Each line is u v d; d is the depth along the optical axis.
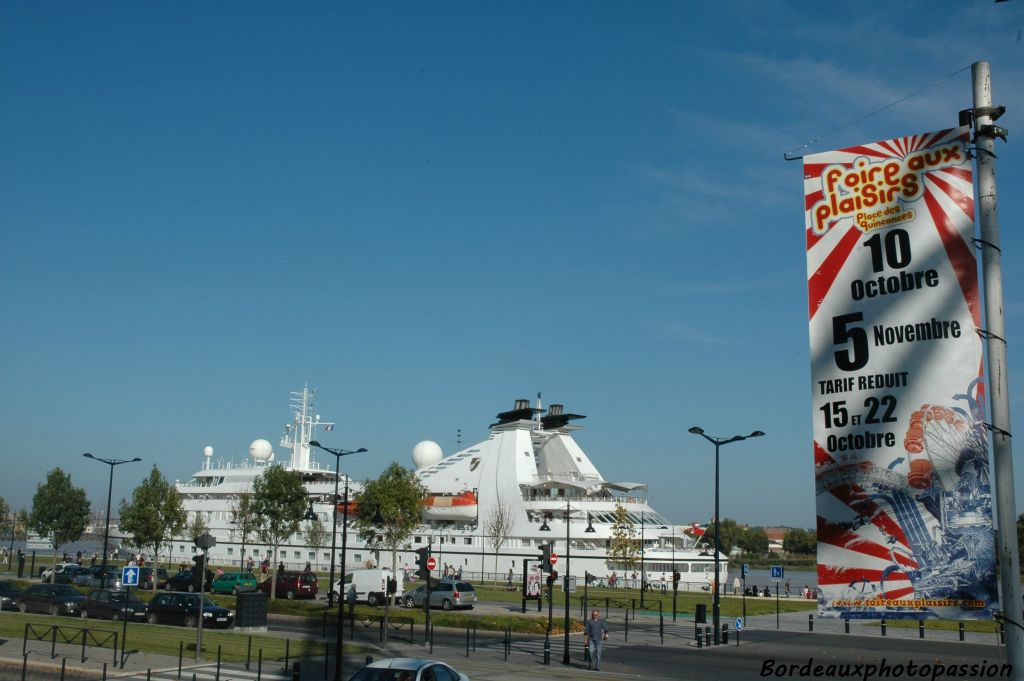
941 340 12.03
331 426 112.75
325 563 100.12
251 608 42.84
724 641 41.62
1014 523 11.28
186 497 114.94
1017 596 11.19
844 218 12.98
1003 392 11.48
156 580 70.25
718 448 46.19
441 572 89.06
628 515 85.19
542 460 97.06
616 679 29.92
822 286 12.99
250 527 81.62
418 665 20.66
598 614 33.19
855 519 12.27
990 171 11.96
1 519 113.00
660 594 72.50
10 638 35.41
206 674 28.36
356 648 36.38
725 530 188.62
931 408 11.98
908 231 12.45
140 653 32.28
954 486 11.71
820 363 12.84
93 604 46.84
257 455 113.25
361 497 72.94
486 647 39.12
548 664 33.66
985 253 11.79
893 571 11.96
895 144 12.76
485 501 91.94
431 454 109.12
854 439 12.45
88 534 182.75
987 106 12.00
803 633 47.53
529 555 85.75
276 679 27.78
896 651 38.84
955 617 11.53
